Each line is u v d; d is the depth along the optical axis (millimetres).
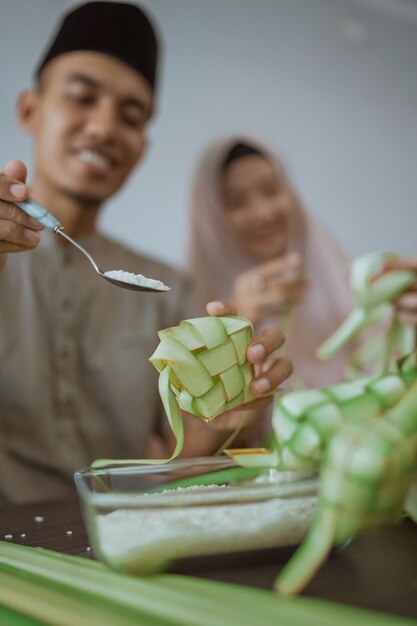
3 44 1259
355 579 376
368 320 923
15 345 1109
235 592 327
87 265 1214
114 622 317
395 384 420
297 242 1567
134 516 382
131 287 535
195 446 889
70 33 1211
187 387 457
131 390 1193
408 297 889
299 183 1601
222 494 393
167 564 377
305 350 1500
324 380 1500
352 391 424
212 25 1499
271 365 537
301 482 408
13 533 569
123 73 1230
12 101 1260
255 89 1558
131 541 371
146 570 371
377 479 320
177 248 1404
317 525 330
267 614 293
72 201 1208
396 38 1852
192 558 386
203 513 387
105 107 1220
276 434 453
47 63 1240
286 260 1353
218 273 1447
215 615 296
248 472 492
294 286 1353
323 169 1657
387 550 442
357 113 1748
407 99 1864
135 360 1206
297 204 1582
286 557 406
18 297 1131
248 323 477
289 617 288
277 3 1616
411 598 341
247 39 1555
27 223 602
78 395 1163
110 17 1218
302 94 1643
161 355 448
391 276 889
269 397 563
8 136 1254
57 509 703
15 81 1265
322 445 408
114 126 1228
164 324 1312
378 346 1029
